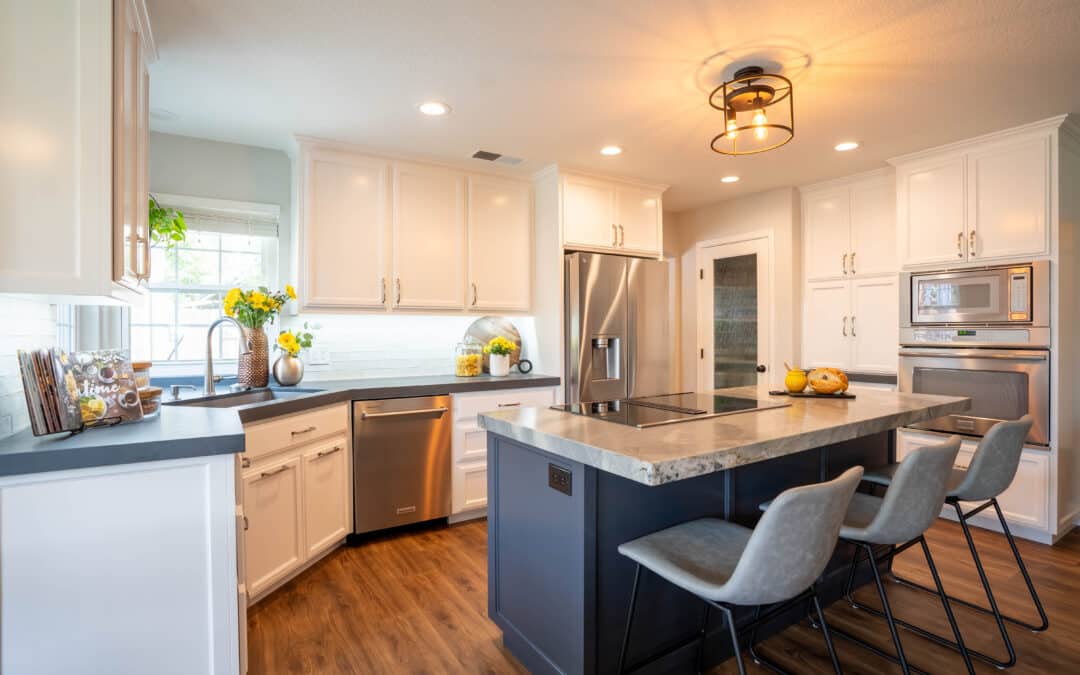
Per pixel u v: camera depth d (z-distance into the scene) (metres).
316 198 3.12
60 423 1.37
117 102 1.44
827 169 3.77
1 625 1.22
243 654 1.51
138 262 1.75
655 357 3.97
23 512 1.24
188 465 1.37
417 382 3.34
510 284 3.80
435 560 2.80
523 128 3.00
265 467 2.32
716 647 1.96
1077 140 3.06
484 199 3.71
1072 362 3.05
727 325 4.70
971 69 2.35
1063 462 3.01
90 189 1.36
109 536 1.30
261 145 3.25
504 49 2.19
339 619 2.24
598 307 3.69
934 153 3.33
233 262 3.23
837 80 2.45
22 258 1.29
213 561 1.40
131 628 1.33
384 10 1.92
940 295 3.32
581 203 3.78
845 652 2.03
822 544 1.32
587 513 1.60
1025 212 2.99
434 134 3.07
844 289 3.99
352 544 3.02
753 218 4.48
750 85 2.31
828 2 1.88
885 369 3.77
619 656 1.71
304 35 2.07
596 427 1.75
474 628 2.17
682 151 3.38
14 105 1.30
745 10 1.92
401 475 3.09
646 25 2.02
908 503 1.63
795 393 2.58
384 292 3.32
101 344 2.61
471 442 3.33
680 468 1.34
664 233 5.07
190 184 3.09
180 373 3.05
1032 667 1.91
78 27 1.36
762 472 2.08
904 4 1.89
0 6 1.30
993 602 2.00
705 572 1.43
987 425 3.12
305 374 3.37
